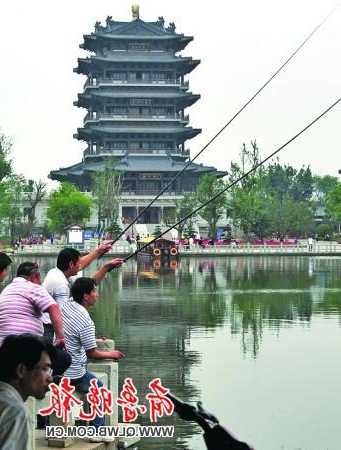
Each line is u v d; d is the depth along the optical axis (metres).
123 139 150.88
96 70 150.88
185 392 19.23
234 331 29.95
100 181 132.12
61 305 13.03
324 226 149.25
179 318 34.38
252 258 100.00
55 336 12.02
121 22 150.38
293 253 104.94
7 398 6.90
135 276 64.25
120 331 30.14
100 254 14.41
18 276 12.55
